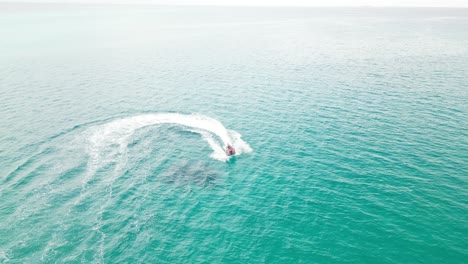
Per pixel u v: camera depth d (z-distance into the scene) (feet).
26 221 109.50
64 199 121.08
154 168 142.82
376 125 176.45
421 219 107.96
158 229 107.24
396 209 112.98
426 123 176.76
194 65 324.39
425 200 116.88
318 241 100.58
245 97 225.56
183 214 114.32
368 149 152.46
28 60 338.34
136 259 95.45
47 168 140.26
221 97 226.58
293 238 102.06
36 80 263.90
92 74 286.66
